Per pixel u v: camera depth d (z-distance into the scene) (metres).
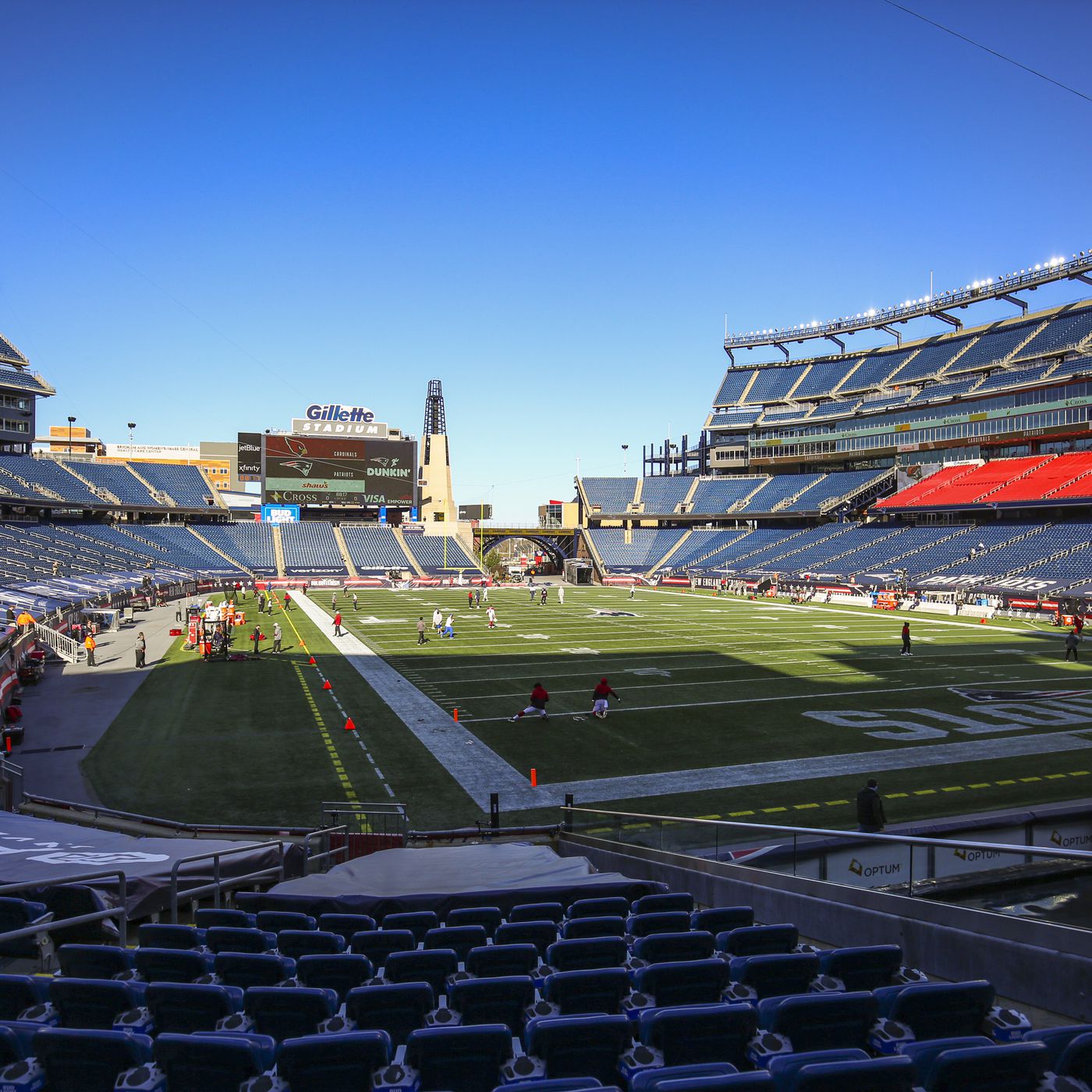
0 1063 4.63
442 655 39.66
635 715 26.94
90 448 115.31
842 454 95.81
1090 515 69.12
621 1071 4.68
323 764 21.30
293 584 83.00
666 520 106.69
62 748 22.50
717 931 8.20
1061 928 6.27
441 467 115.19
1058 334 78.38
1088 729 24.53
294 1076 4.33
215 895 10.13
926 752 22.14
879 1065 3.76
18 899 8.04
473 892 9.66
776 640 45.03
